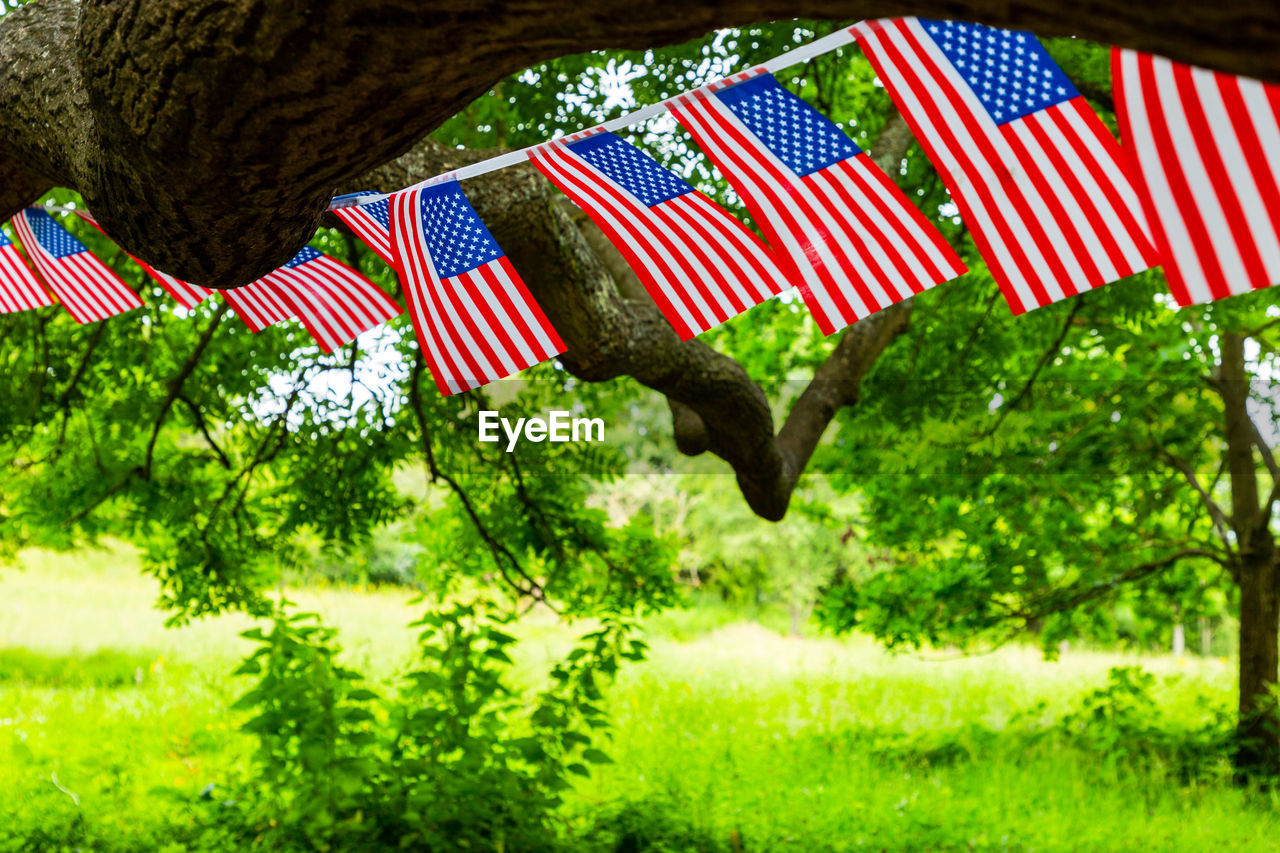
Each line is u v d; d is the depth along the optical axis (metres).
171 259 2.21
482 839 6.05
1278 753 9.75
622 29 1.28
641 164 2.65
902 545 11.34
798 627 30.98
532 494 8.81
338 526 8.33
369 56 1.46
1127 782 9.15
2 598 21.95
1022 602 10.99
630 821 6.89
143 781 7.77
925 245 2.40
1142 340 8.89
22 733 9.58
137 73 1.67
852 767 9.45
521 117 6.35
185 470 8.74
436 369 3.09
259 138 1.69
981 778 9.30
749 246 2.59
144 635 18.97
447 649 6.66
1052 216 2.15
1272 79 0.95
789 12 1.18
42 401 8.12
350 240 6.72
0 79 2.48
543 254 4.39
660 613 8.71
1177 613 12.17
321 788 6.11
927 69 2.18
